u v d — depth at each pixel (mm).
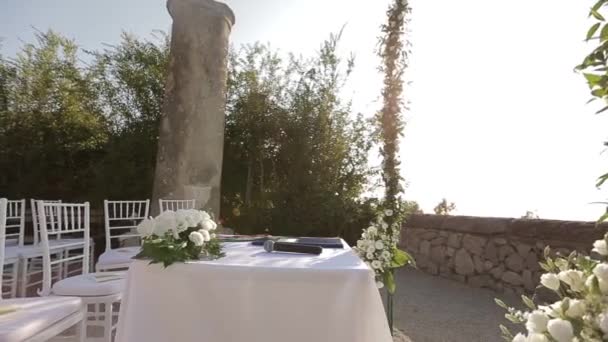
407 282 4750
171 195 4832
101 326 2807
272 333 1282
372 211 6023
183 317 1323
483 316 3330
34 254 3420
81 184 6250
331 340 1270
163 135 4996
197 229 1520
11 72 6312
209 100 5047
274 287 1309
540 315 705
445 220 5055
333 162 6184
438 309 3555
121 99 6457
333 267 1334
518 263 3982
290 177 6145
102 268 2828
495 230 4258
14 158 6012
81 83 6461
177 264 1353
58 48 6672
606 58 818
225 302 1312
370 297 1307
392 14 2557
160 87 6238
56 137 6160
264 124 6215
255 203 6383
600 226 3221
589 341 624
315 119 6117
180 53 5012
